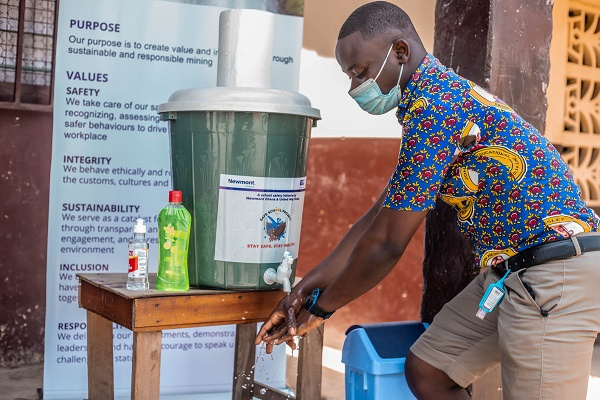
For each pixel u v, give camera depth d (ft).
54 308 10.68
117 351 10.96
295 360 14.25
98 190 10.73
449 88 7.16
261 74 9.02
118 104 10.71
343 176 16.81
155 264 10.99
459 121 7.05
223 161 8.39
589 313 7.04
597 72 17.16
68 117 10.55
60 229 10.64
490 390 9.79
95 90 10.61
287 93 8.60
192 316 8.30
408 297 16.39
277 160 8.55
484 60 9.65
